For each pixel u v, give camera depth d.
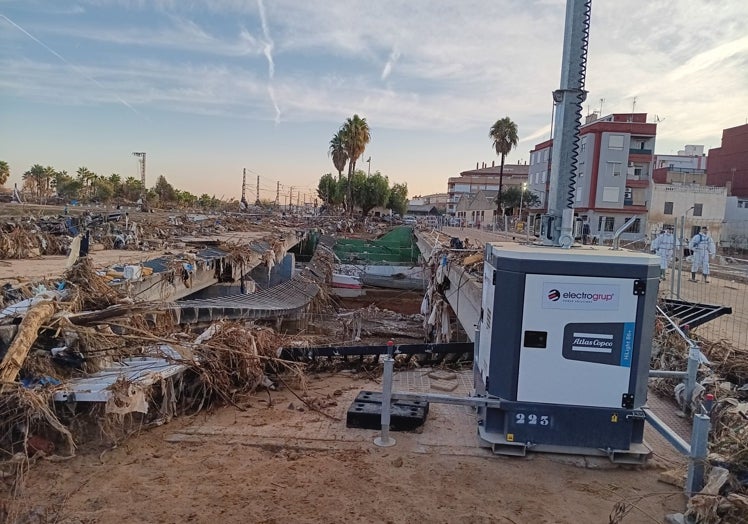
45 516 3.42
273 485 3.94
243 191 80.69
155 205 77.75
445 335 17.44
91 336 5.67
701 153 71.56
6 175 84.38
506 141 60.66
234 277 21.48
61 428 4.31
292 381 6.71
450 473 4.23
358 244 46.59
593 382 4.47
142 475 4.06
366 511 3.61
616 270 4.38
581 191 51.19
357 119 70.81
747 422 4.64
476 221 71.94
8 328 5.14
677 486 4.16
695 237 16.97
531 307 4.47
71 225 21.84
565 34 5.11
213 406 5.70
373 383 6.78
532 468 4.39
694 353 5.82
